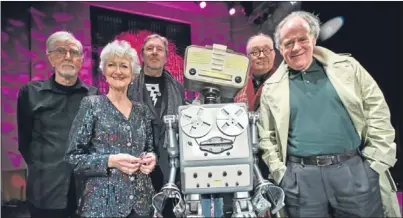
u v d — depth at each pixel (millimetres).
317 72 1881
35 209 2035
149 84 2166
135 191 1658
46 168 2025
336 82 1808
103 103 1683
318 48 1946
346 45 2430
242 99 2172
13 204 2131
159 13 2473
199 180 1579
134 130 1686
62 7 2326
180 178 1702
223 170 1590
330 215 1868
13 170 2156
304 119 1801
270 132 1888
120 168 1573
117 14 2398
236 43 2484
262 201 1593
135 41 2414
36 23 2291
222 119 1626
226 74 1734
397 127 2324
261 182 1615
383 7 2412
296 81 1880
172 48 2438
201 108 1652
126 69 1745
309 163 1797
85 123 1632
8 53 2229
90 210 1605
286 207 1850
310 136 1778
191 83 1762
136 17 2432
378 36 2418
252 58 2246
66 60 2062
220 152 1594
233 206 1651
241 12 2473
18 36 2254
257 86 2240
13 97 2217
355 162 1788
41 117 2031
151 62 2146
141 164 1601
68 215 2059
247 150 1609
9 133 2180
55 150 2027
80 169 1593
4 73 2211
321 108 1800
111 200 1619
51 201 2023
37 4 2295
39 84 2082
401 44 2377
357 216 1744
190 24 2475
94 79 2332
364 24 2430
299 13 1916
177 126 1687
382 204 1838
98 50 2352
